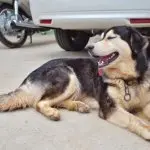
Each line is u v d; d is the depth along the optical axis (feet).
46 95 7.86
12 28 15.67
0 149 6.26
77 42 14.46
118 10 10.77
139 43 7.24
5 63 12.73
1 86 9.73
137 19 10.64
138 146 6.27
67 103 8.02
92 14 11.21
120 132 6.81
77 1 11.35
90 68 8.14
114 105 7.27
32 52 14.99
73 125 7.18
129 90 7.27
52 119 7.41
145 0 10.44
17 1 15.52
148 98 7.36
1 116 7.67
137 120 6.78
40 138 6.64
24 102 7.96
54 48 15.98
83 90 8.17
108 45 7.37
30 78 8.09
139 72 7.26
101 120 7.38
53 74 7.88
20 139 6.61
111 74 7.39
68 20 11.76
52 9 11.98
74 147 6.27
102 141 6.48
